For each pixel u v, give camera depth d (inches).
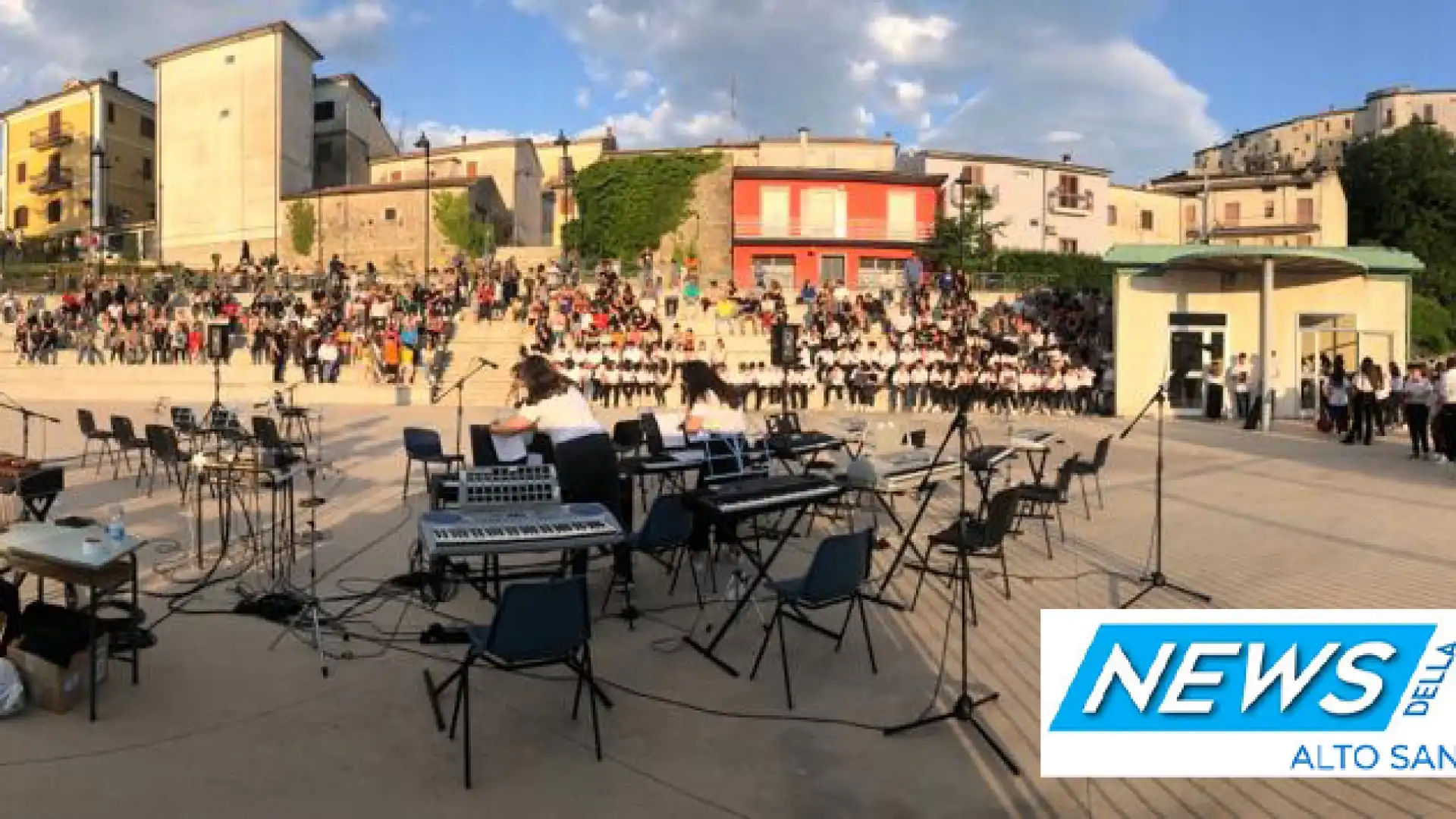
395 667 206.1
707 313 1218.6
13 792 148.6
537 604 159.9
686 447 322.7
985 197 1747.0
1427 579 281.0
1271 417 788.0
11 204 2354.8
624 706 188.5
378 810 146.3
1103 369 937.5
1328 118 3240.7
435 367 1012.5
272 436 376.8
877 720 183.3
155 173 2103.8
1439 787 157.6
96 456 531.8
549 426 245.1
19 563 186.7
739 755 168.1
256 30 1911.9
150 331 1104.8
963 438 213.8
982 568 296.0
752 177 1752.0
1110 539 341.1
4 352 1124.5
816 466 384.8
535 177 2246.6
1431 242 2011.6
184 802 147.2
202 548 289.7
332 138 2073.1
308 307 1173.1
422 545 266.2
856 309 1179.9
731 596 254.7
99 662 187.5
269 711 181.6
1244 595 264.7
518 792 153.2
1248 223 2096.5
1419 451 586.9
